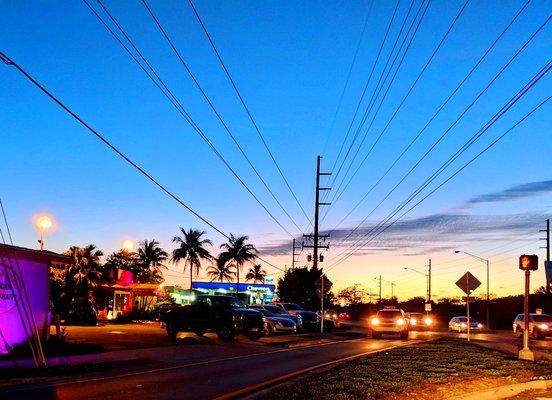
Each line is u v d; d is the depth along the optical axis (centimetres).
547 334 3969
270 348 2509
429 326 5472
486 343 2948
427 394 1230
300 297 5975
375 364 1709
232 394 1255
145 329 3481
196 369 1708
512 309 7038
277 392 1208
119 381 1427
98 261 4366
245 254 7619
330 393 1191
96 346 2141
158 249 7244
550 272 6312
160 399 1187
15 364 1655
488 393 1295
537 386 1470
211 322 2825
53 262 2255
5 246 1847
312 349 2508
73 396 1202
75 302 3728
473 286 2938
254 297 7488
